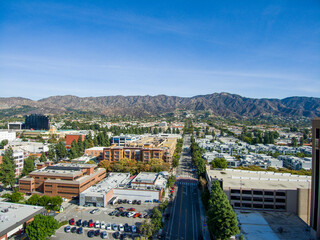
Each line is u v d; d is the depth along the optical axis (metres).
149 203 121.38
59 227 94.69
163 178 146.75
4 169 135.88
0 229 78.56
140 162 180.25
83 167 143.12
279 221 96.81
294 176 135.62
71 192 124.69
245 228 91.00
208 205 101.50
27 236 86.94
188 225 99.56
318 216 80.06
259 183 117.81
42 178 132.38
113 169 169.25
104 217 104.25
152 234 89.44
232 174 137.50
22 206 99.69
